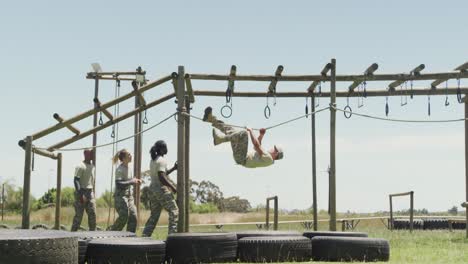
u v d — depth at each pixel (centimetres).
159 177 1444
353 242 1080
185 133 1664
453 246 1431
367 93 1744
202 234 1072
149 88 1563
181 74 1544
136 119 2256
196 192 6488
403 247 1396
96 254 985
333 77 1561
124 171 1527
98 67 2231
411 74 1605
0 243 803
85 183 1666
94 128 1659
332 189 1498
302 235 1161
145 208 4144
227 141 1455
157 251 994
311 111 1772
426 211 4441
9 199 5303
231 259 1072
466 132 1869
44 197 5456
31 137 1519
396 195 2520
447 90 1697
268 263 1055
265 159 1445
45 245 830
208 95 1730
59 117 1548
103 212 4238
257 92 1739
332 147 1521
